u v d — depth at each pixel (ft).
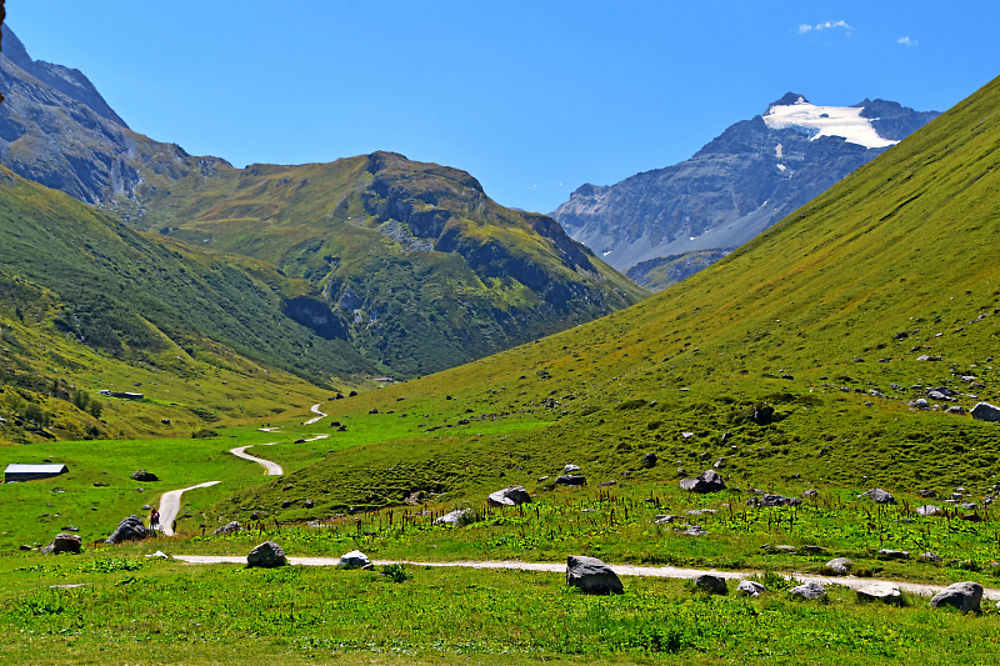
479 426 487.20
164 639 85.05
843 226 643.86
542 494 236.43
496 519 167.53
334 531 177.58
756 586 102.73
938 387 275.80
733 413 284.00
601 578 105.50
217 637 85.81
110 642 83.10
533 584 110.93
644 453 276.21
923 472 206.49
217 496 387.96
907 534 135.13
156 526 325.21
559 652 79.61
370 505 293.43
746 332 489.67
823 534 136.05
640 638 82.64
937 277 406.62
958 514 157.99
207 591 110.83
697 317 627.46
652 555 125.90
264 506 320.09
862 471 215.92
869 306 417.08
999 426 222.89
